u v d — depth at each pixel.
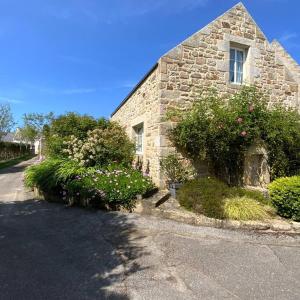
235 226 5.54
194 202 6.18
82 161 8.48
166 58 7.98
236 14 9.04
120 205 6.70
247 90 8.22
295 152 8.73
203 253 4.45
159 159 7.80
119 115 14.25
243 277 3.71
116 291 3.35
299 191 5.83
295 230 5.55
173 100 8.01
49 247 4.67
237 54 9.28
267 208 6.22
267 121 8.09
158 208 6.30
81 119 13.41
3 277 3.66
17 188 11.00
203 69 8.43
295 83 9.86
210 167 8.25
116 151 9.45
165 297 3.23
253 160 8.65
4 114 32.19
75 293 3.30
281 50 11.70
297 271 3.91
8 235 5.24
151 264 4.06
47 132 15.35
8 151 32.28
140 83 9.82
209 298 3.22
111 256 4.32
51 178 7.91
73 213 6.62
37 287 3.42
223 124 7.48
